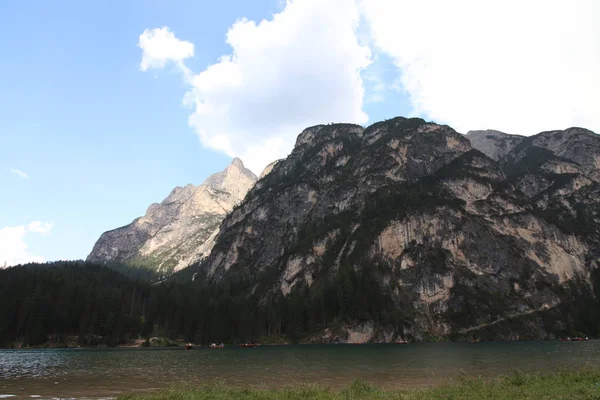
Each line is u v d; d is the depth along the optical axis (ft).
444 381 163.73
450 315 582.76
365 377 181.88
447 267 628.28
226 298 628.28
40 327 508.12
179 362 278.67
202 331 564.71
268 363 261.65
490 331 559.38
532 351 319.27
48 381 178.60
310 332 579.07
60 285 589.73
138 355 360.07
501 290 617.21
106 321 530.68
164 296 619.26
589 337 565.94
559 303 609.83
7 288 542.57
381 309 568.82
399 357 290.35
